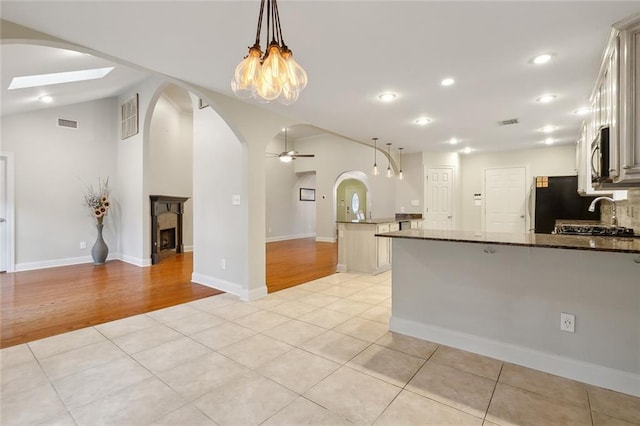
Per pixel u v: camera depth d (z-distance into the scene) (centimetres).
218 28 208
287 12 188
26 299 390
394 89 315
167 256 687
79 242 611
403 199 715
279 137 1009
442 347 264
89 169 621
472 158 714
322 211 991
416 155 698
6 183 529
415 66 264
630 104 192
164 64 264
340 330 298
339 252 560
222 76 290
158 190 699
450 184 699
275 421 173
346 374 221
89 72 459
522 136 530
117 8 184
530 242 219
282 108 381
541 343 230
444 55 244
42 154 565
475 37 218
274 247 852
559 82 296
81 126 610
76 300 387
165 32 212
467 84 302
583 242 217
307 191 1124
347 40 222
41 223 566
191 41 225
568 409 183
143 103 574
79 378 216
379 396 196
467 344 259
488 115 405
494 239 239
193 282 471
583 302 215
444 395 197
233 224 414
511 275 241
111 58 252
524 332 236
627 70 193
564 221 506
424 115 405
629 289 201
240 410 182
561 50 236
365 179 1030
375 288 445
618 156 201
